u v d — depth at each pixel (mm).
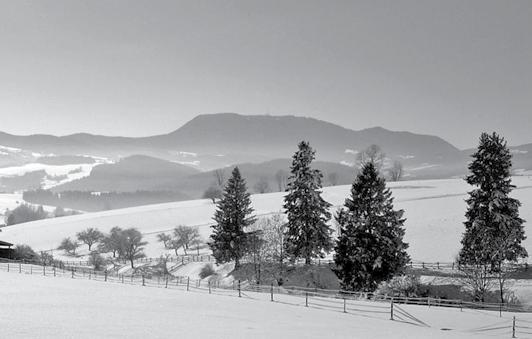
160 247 125250
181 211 166750
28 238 148625
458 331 36906
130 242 112312
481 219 66312
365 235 64312
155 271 88875
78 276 67562
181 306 39719
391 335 31438
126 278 73312
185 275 90750
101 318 30344
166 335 25688
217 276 84750
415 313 45625
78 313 31922
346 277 64750
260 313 38500
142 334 25500
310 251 77188
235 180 88375
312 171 78625
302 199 77562
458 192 142000
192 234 123750
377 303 51250
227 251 85750
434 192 144375
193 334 26578
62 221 170875
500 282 60469
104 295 44281
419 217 107812
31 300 37594
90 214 188625
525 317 45906
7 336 23047
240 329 29516
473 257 64688
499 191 65875
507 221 64688
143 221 156250
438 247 85188
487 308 55375
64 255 130375
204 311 37344
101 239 129500
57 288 47812
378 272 64125
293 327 31969
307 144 79062
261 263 80750
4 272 64750
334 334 30203
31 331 24516
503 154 67125
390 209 66375
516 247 65938
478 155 68062
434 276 69688
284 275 77812
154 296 46281
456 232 93250
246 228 93938
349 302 50688
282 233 82688
